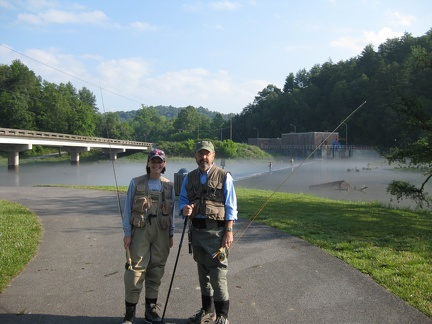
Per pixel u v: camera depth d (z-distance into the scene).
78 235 8.81
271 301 4.89
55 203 14.14
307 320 4.36
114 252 7.31
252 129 155.50
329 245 7.72
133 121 176.00
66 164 74.44
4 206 13.16
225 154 86.25
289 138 106.44
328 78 155.25
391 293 5.11
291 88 183.12
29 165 72.50
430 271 5.96
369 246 7.64
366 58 145.38
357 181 40.97
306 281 5.62
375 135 106.31
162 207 4.32
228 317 4.43
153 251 4.31
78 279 5.77
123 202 14.27
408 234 9.18
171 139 139.12
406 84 67.38
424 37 126.50
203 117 172.62
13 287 5.41
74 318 4.43
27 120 104.31
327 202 16.39
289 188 33.28
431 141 13.89
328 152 92.00
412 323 4.27
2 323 4.28
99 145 69.56
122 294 5.16
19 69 113.69
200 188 4.19
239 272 6.06
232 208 4.14
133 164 74.31
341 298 4.98
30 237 8.30
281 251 7.32
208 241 4.10
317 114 136.12
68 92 126.31
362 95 119.62
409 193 14.78
